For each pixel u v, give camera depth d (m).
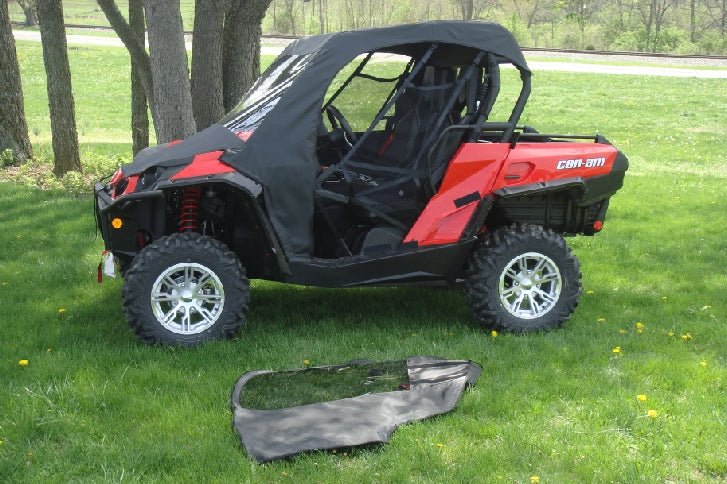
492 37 5.38
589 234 5.98
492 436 3.97
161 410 4.22
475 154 5.39
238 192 5.05
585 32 58.94
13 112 12.47
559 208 5.80
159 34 8.35
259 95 5.66
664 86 29.23
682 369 4.80
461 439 3.93
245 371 4.76
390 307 6.10
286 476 3.57
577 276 5.58
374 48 5.25
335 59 5.20
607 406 4.25
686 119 22.19
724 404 4.34
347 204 5.38
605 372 4.80
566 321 5.62
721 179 13.11
